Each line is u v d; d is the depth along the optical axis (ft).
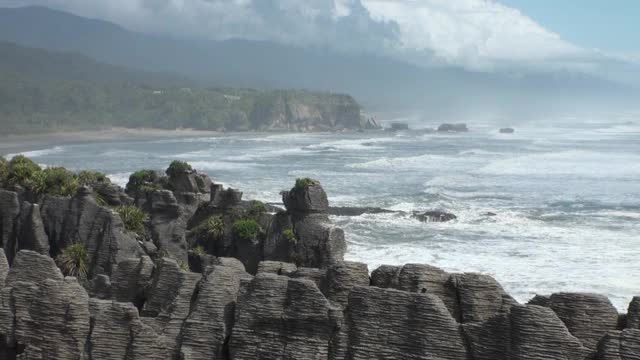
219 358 101.60
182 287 107.65
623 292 219.82
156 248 206.08
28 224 196.44
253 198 402.52
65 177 223.51
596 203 393.50
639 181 478.18
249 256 213.05
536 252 276.62
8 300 105.81
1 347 105.91
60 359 102.83
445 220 337.72
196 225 227.40
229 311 103.19
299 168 572.10
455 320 96.32
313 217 210.38
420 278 101.65
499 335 90.94
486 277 99.66
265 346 99.25
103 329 102.83
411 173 531.91
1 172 225.15
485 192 433.89
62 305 103.55
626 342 84.69
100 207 193.57
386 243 293.84
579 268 250.37
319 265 205.36
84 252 187.73
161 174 249.75
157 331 105.70
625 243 292.61
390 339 95.50
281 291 100.27
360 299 97.60
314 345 97.45
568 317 92.53
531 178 496.23
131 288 117.29
